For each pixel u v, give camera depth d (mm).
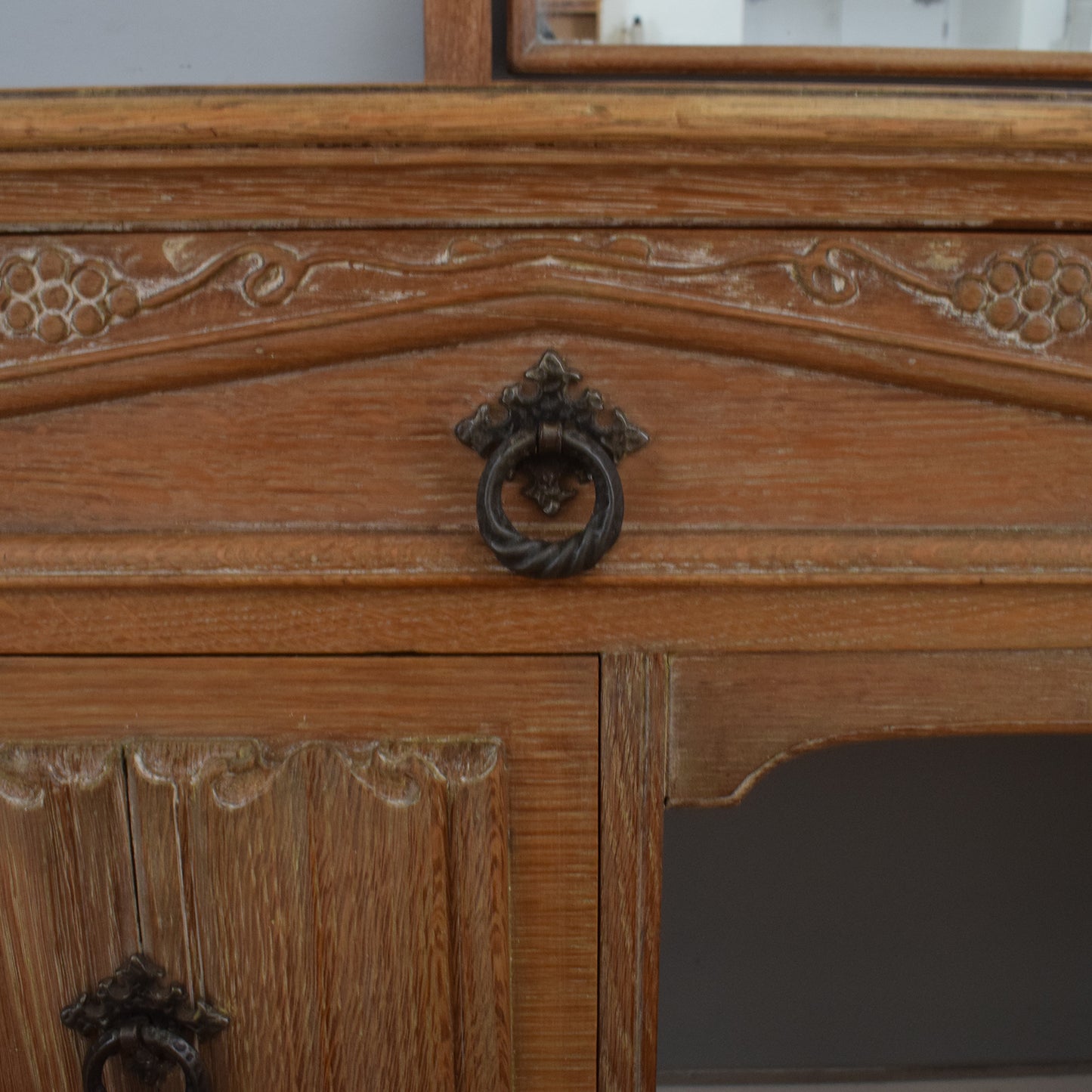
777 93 345
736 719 405
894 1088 912
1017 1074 917
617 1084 440
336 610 395
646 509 389
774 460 386
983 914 898
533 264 366
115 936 417
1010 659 403
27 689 399
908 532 389
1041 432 386
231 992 422
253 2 614
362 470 385
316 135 341
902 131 340
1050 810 875
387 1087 433
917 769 867
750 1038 927
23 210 359
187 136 341
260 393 380
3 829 406
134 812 406
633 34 578
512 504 388
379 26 619
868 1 575
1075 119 340
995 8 576
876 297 371
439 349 378
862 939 904
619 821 413
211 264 365
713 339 372
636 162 350
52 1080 432
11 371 368
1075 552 384
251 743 404
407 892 415
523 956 427
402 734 406
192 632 396
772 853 886
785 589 393
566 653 400
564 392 377
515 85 349
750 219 363
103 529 386
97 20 614
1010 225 367
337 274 367
